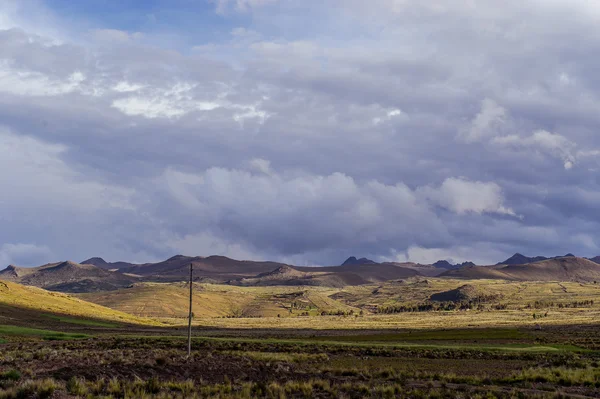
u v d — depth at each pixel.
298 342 96.88
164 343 82.00
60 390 28.91
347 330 179.00
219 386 34.06
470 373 51.00
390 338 124.25
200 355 50.25
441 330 166.88
